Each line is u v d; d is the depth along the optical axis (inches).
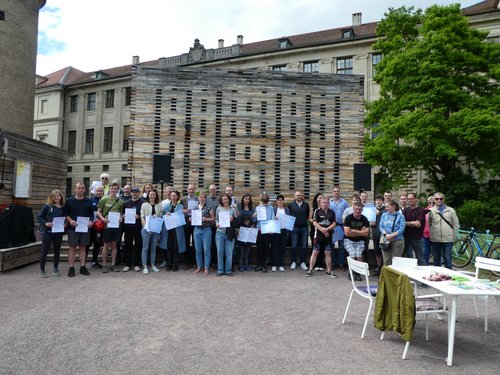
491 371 163.3
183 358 170.7
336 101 577.3
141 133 546.0
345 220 341.1
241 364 165.5
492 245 405.4
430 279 202.1
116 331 203.2
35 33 922.7
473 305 274.8
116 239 355.6
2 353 173.8
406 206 350.6
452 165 811.4
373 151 771.4
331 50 1261.1
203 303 259.1
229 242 356.5
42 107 1763.0
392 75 764.0
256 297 278.4
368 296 207.8
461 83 754.2
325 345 189.2
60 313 231.9
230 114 561.3
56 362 165.2
